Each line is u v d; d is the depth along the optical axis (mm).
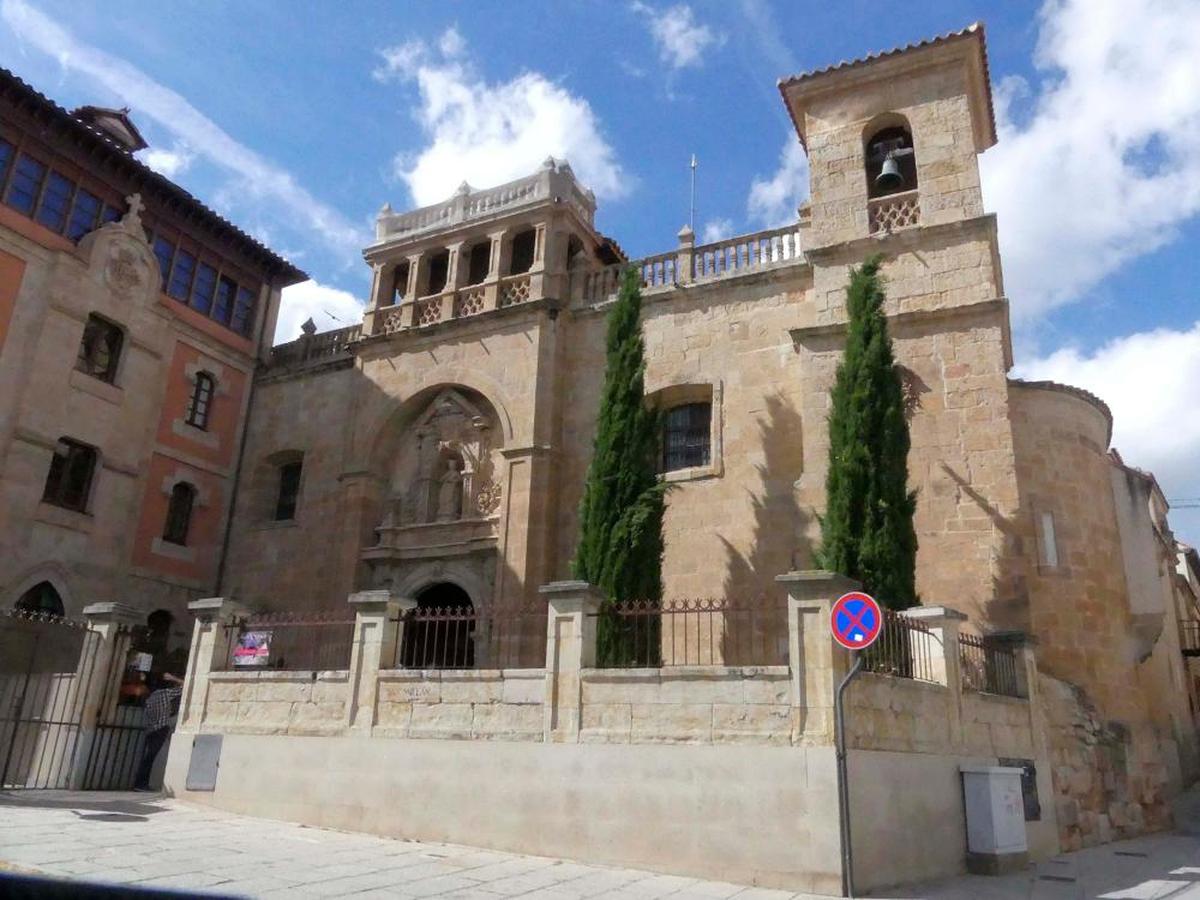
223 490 28734
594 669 12922
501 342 25156
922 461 18703
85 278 25312
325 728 14508
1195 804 22547
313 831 13398
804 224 22828
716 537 21125
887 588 15977
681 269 23969
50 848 10141
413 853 12031
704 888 10859
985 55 21891
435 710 13797
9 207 23766
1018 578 17219
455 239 27375
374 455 26266
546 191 26062
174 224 28438
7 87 23469
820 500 19047
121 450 25906
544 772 12734
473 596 23578
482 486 24688
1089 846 16172
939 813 12906
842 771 10992
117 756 16781
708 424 22875
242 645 16172
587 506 19453
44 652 16438
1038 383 20781
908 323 19703
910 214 21031
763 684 11953
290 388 29547
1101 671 19031
